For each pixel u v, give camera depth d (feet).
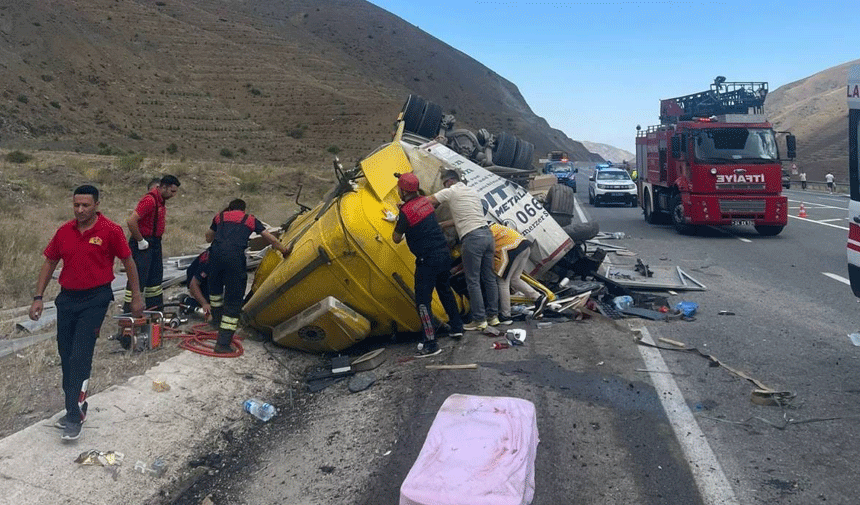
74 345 16.25
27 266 35.14
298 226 28.63
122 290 32.60
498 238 26.94
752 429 16.92
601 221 75.92
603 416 17.60
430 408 18.29
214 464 16.46
